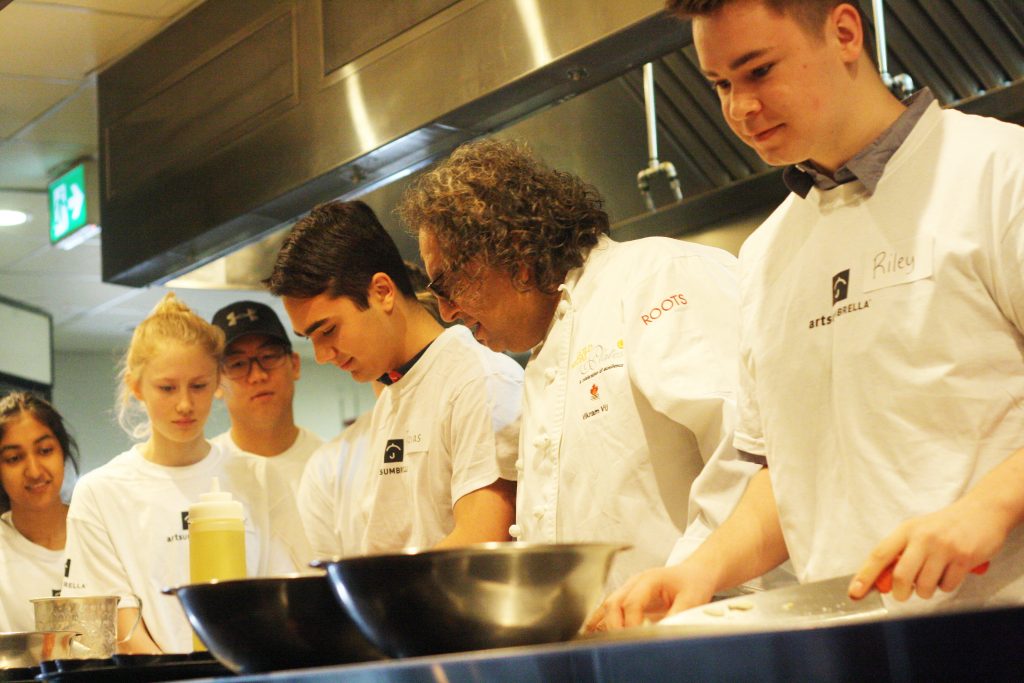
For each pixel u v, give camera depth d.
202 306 6.04
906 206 1.22
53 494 2.68
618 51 2.31
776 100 1.19
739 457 1.40
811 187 1.33
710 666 0.80
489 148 1.77
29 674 1.47
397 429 2.14
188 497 2.38
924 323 1.17
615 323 1.63
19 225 4.90
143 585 2.30
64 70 3.64
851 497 1.22
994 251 1.15
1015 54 2.21
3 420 2.66
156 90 3.45
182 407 2.37
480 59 2.50
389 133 2.69
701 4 1.17
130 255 3.50
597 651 0.77
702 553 1.26
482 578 0.89
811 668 0.77
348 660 1.05
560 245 1.71
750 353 1.38
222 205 3.17
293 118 2.96
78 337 6.70
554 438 1.66
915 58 2.30
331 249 2.06
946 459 1.15
